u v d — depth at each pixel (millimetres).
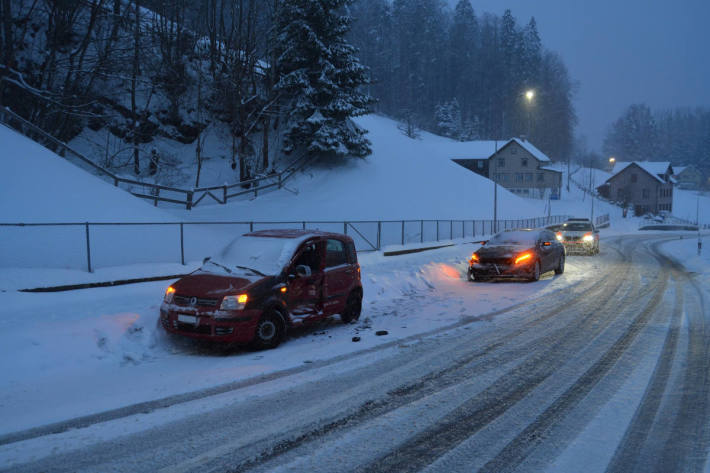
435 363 6785
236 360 6922
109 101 33406
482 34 154500
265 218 30172
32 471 3689
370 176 41500
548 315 10273
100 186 17109
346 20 39719
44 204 14008
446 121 126125
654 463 3900
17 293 8914
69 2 27125
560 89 146625
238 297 7195
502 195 56500
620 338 8234
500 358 7043
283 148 40750
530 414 4941
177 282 7773
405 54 133125
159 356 7156
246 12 43250
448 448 4164
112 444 4188
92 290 10039
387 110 130500
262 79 41781
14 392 5512
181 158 35719
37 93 23828
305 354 7250
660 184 101938
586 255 25969
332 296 8984
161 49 35062
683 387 5766
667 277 16594
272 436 4387
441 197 44750
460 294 13195
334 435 4414
